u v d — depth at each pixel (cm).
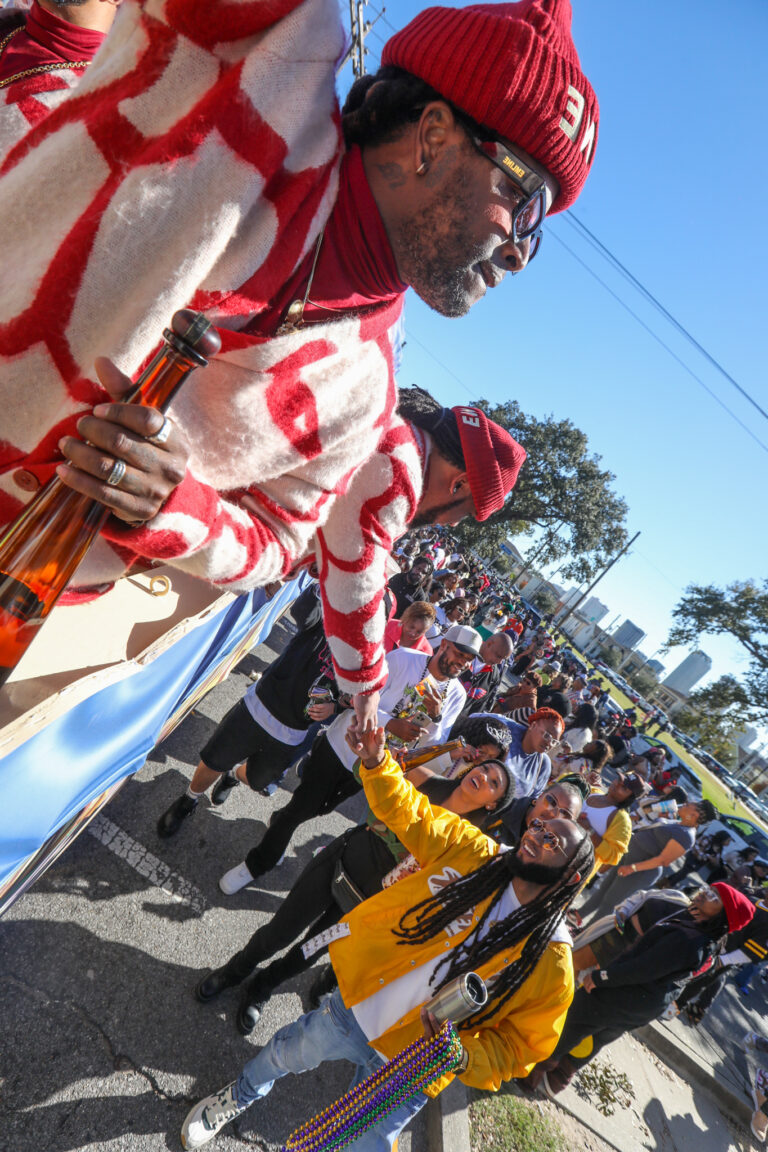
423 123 87
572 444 4750
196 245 72
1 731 97
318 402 93
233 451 88
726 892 396
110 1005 256
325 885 287
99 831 328
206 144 71
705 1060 593
